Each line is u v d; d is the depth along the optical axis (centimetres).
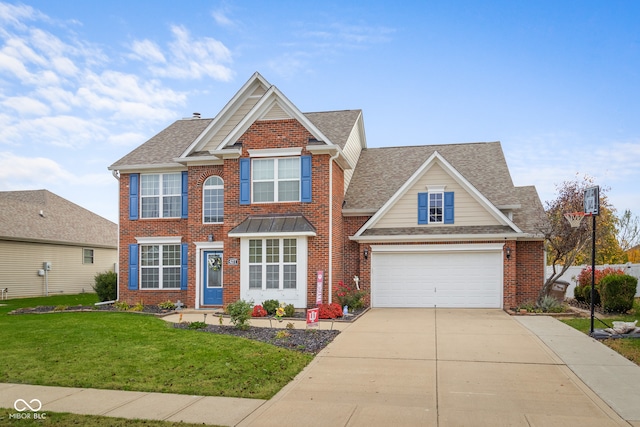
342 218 2319
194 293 2266
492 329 1566
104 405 859
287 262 2056
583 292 2345
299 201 2097
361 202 2333
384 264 2203
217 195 2284
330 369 1108
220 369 1071
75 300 2902
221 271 2262
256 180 2153
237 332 1509
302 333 1503
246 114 2181
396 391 948
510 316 1852
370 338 1433
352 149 2577
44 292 3281
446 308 2128
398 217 2227
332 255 2083
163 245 2400
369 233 2198
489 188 2327
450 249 2134
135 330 1495
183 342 1316
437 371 1085
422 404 871
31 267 3195
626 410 831
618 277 1906
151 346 1271
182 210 2359
